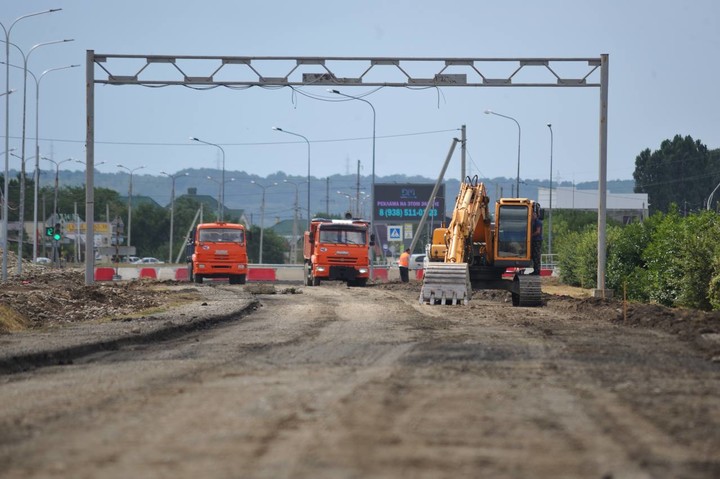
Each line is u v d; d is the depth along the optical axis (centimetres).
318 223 13888
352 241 13562
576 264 15062
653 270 10994
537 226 8362
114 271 16588
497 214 8219
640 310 6538
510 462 1886
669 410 2533
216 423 2325
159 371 3538
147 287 12125
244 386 3016
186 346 4641
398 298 9469
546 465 1859
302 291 11581
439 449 2002
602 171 8850
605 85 8838
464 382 3078
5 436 2230
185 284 13850
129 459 1938
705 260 9431
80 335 5062
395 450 1989
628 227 13650
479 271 8488
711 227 9700
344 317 6631
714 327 5062
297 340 4828
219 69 9025
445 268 8175
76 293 8675
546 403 2628
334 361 3775
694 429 2262
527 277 8188
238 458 1923
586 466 1853
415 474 1778
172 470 1833
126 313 7375
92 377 3416
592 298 8175
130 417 2453
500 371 3391
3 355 3919
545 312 7088
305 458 1911
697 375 3297
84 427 2323
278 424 2292
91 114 9438
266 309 8000
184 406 2614
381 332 5259
